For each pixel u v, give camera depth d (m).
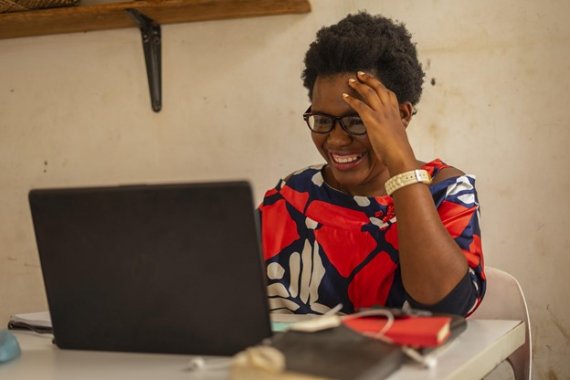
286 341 1.02
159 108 2.47
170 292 1.12
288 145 2.37
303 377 0.88
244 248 1.06
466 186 1.66
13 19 2.34
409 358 1.07
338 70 1.59
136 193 1.09
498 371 2.19
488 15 2.16
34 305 2.66
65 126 2.58
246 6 2.24
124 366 1.11
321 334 1.05
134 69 2.50
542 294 2.17
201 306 1.11
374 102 1.51
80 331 1.20
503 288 1.69
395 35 1.66
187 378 1.03
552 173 2.14
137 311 1.15
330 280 1.67
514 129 2.16
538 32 2.12
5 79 2.63
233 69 2.40
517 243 2.19
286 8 2.27
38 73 2.60
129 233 1.12
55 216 1.15
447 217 1.58
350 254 1.67
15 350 1.19
